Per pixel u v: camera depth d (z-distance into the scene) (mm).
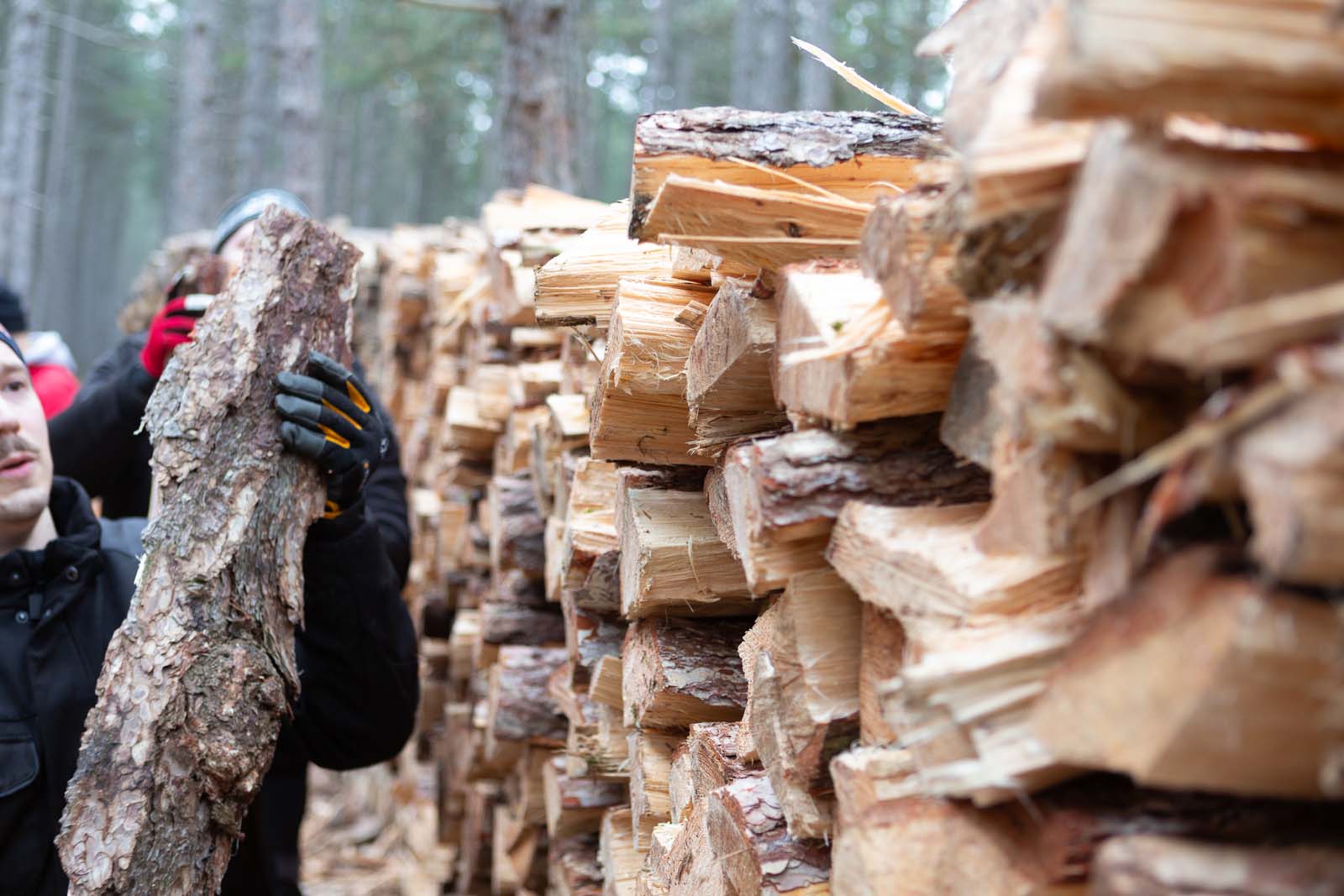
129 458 2980
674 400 1685
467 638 3418
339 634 2264
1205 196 700
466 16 18000
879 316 1095
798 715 1214
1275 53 677
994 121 851
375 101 29094
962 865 971
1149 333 739
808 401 1180
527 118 5137
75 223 32625
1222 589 728
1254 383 711
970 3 1020
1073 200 783
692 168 1349
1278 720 721
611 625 2158
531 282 2520
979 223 855
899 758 1044
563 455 2346
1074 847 857
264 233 2168
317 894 4207
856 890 1046
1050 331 802
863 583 1073
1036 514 904
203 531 1925
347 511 2191
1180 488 738
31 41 14641
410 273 4914
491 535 3027
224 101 23328
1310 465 638
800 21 16484
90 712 1806
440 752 3883
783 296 1251
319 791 5559
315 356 2105
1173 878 768
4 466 1981
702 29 20891
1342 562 650
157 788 1769
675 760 1763
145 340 3273
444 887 3891
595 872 2375
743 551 1259
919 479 1124
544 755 2682
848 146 1374
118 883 1705
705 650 1769
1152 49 679
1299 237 687
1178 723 736
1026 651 876
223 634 1902
